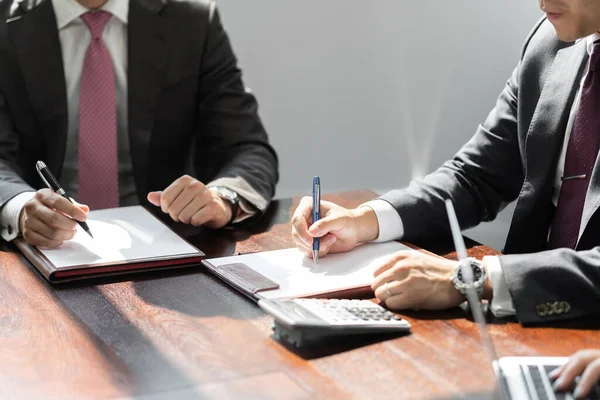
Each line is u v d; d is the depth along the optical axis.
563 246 1.53
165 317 1.22
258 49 3.18
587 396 0.95
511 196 1.77
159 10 2.13
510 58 2.84
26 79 2.06
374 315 1.17
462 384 0.99
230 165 1.98
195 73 2.17
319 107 3.22
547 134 1.60
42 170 1.58
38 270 1.44
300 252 1.49
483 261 1.25
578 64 1.58
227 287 1.35
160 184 2.19
